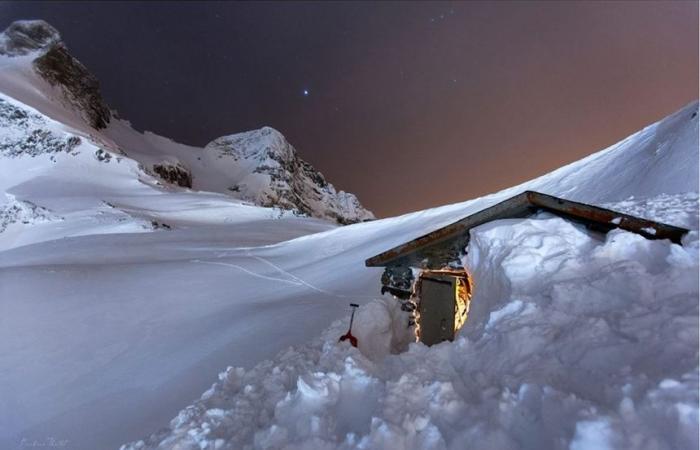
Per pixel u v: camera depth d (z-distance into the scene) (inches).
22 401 401.1
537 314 140.9
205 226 2452.0
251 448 139.6
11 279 737.6
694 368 91.0
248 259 1123.3
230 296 734.5
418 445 113.7
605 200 655.8
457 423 115.0
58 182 3063.5
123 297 697.0
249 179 6476.4
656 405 87.1
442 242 239.9
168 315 629.9
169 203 2930.6
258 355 438.6
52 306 633.0
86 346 513.3
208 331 549.6
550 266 163.3
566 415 95.4
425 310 232.8
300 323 518.9
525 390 109.0
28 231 2146.9
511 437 102.9
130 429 340.5
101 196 2844.5
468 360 145.5
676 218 258.5
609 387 98.0
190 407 183.2
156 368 450.3
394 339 240.1
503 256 180.9
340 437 128.9
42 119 3619.6
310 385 152.6
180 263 1026.1
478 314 183.6
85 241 1576.0
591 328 121.8
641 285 129.4
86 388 417.7
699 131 573.6
